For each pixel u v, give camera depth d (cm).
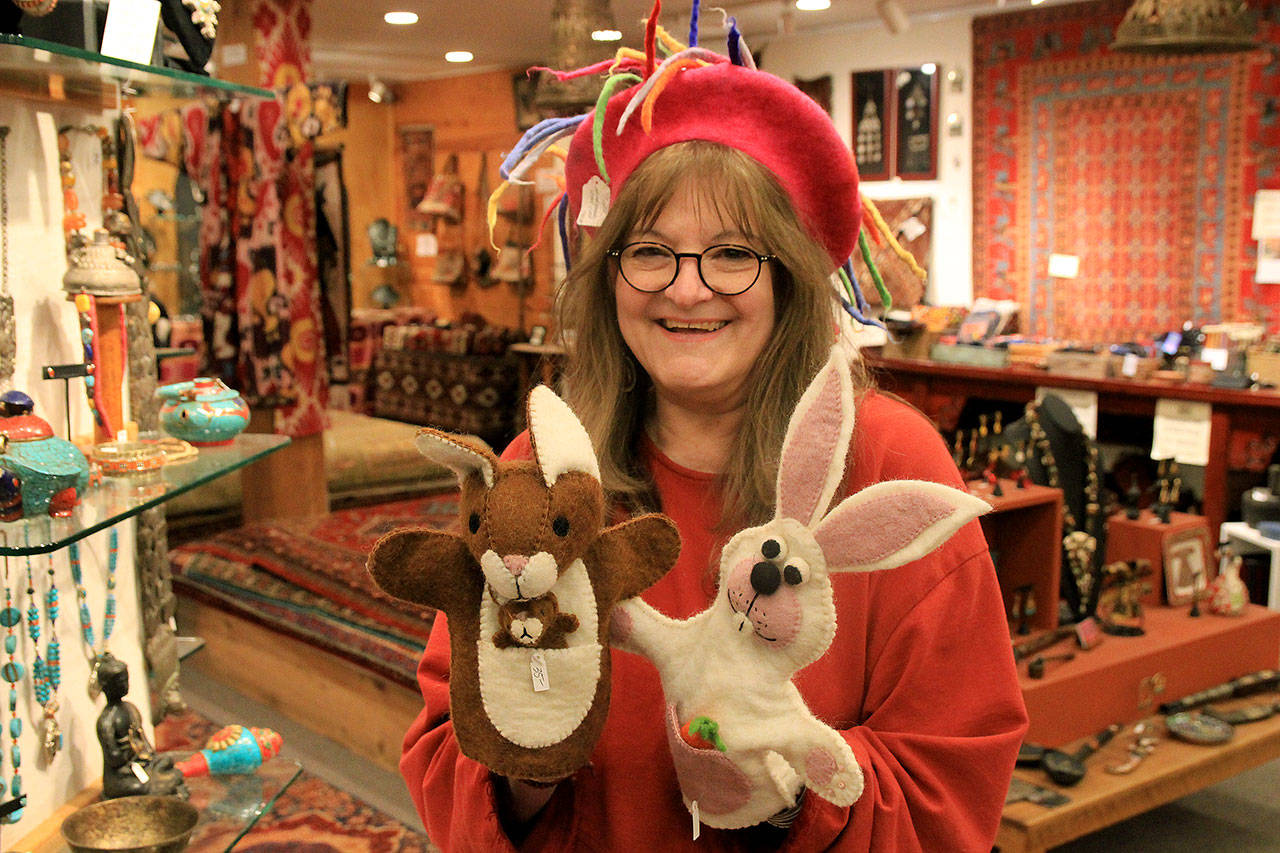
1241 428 470
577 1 349
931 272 637
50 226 164
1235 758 265
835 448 92
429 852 290
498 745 93
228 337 431
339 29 623
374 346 862
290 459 462
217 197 423
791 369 115
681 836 113
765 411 115
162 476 160
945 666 110
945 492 89
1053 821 228
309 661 364
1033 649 271
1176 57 532
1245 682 294
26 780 157
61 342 167
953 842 106
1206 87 525
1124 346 527
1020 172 595
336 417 604
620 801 114
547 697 92
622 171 116
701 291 110
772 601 90
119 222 175
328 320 573
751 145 111
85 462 140
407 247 925
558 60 350
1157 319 557
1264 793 328
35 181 160
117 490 151
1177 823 307
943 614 110
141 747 163
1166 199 546
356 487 535
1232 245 527
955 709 109
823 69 660
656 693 115
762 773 93
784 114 110
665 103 111
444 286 897
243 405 197
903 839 103
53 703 161
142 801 157
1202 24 382
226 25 413
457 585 94
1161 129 543
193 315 462
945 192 626
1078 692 263
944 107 618
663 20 504
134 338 194
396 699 332
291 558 397
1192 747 263
